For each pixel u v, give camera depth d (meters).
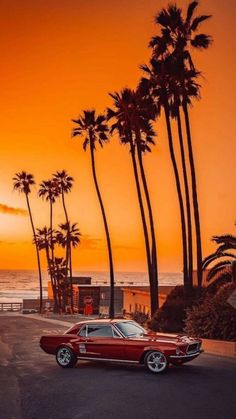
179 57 37.44
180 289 35.59
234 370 17.16
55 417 10.92
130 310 61.81
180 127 38.16
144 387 14.13
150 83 38.84
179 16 37.94
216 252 31.94
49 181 94.75
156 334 17.34
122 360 16.88
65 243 94.38
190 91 38.31
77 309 81.38
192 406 11.84
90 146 54.09
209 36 37.94
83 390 13.80
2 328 40.94
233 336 23.55
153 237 40.56
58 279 88.19
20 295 183.62
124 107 44.03
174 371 16.92
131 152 44.44
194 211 35.34
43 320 54.78
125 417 10.85
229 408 11.64
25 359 20.62
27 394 13.37
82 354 17.61
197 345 16.98
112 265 50.22
